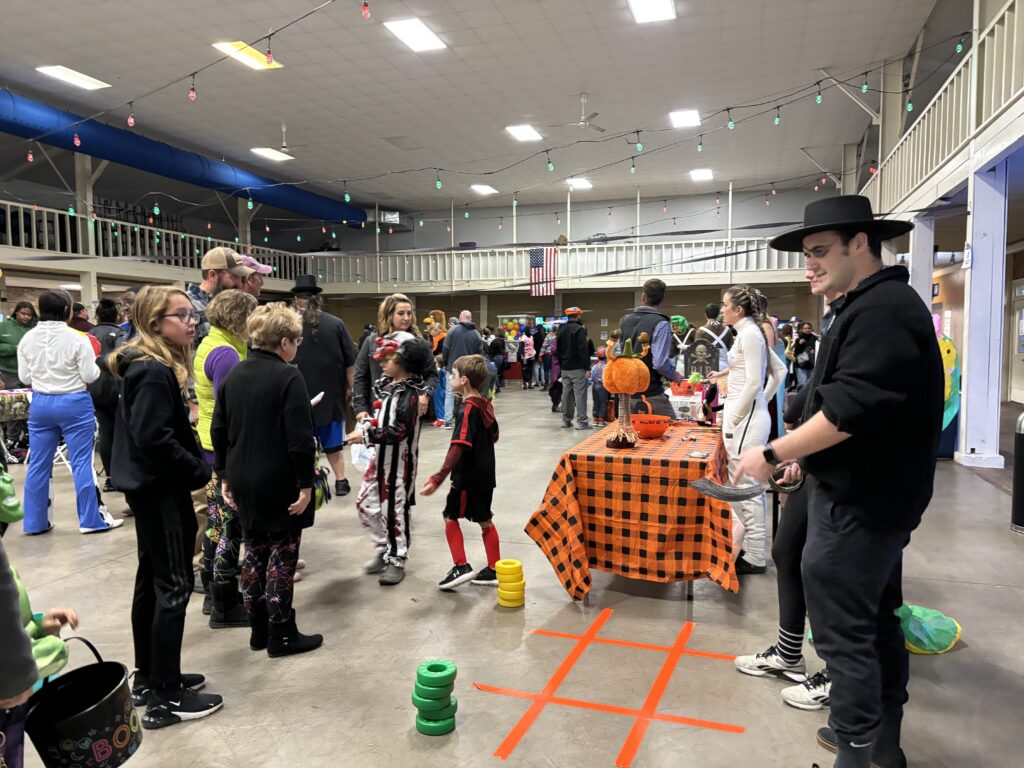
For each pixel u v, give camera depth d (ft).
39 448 14.11
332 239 69.15
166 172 40.04
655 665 8.40
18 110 30.76
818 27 28.17
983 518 14.60
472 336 27.84
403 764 6.50
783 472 6.59
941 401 5.21
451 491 10.94
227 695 7.82
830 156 47.85
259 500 8.34
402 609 10.20
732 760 6.50
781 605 7.97
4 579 3.55
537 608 10.19
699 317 59.77
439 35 28.60
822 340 5.67
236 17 26.78
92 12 26.25
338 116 39.09
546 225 64.13
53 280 41.06
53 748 5.18
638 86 34.68
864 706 5.22
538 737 6.91
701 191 58.59
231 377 8.48
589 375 32.76
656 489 10.05
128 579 11.58
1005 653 8.64
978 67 20.18
